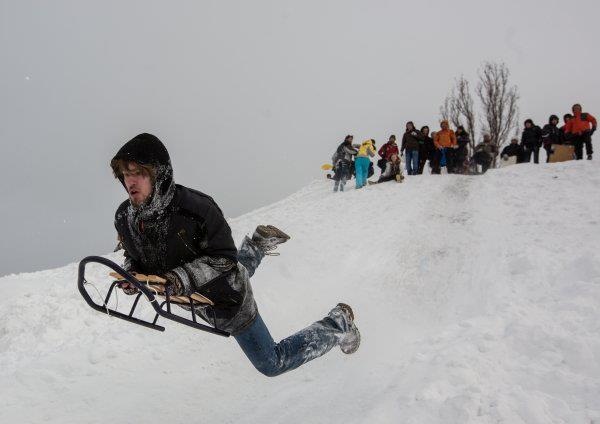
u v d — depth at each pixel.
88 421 3.97
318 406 3.72
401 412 3.15
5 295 7.61
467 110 27.22
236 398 4.33
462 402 3.04
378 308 6.60
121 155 2.46
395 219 10.41
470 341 4.05
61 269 9.07
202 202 2.67
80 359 4.80
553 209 9.16
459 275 7.28
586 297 4.79
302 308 6.59
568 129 14.04
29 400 4.18
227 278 2.82
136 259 2.79
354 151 15.41
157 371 4.73
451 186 13.03
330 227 10.48
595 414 2.88
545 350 3.79
